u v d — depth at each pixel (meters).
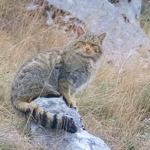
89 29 19.36
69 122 11.06
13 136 11.43
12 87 11.82
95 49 12.52
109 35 19.41
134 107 14.41
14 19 19.06
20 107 11.34
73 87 12.33
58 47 17.31
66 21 19.41
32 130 11.56
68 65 12.18
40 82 11.84
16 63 15.38
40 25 18.78
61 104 11.70
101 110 14.24
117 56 17.55
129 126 13.78
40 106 11.54
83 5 20.27
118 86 15.05
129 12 21.36
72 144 11.17
